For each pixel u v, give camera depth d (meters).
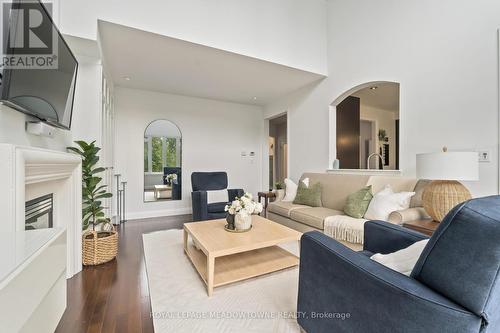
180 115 4.82
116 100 4.24
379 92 4.84
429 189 2.01
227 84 4.19
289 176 4.76
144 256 2.50
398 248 1.41
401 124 2.83
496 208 0.71
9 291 0.72
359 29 3.34
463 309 0.68
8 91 1.23
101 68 2.69
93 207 2.42
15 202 1.17
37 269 0.90
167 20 2.59
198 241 1.95
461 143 2.30
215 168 5.20
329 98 3.84
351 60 3.46
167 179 4.70
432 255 0.78
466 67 2.27
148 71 3.55
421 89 2.63
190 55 3.05
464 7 2.28
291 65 3.49
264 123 5.74
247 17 3.11
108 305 1.65
